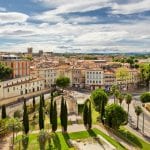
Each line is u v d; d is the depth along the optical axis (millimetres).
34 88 190625
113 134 116250
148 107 168500
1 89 156750
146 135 122250
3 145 97812
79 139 107000
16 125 105125
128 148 104938
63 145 99625
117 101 184875
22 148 94812
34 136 104188
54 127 109312
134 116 152000
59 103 160625
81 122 126562
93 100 146625
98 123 127500
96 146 101375
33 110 143125
